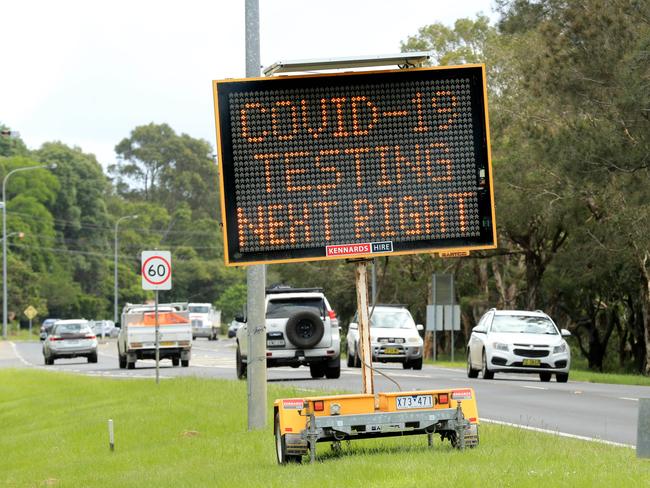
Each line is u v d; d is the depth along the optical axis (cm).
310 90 3334
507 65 13875
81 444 4903
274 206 3312
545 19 10725
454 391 3319
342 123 3334
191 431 4700
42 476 4212
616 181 10038
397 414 3259
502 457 3008
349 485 2667
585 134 10012
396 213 3341
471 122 3369
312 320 7700
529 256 15125
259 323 4594
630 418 4781
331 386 6794
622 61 9381
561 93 10169
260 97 3319
